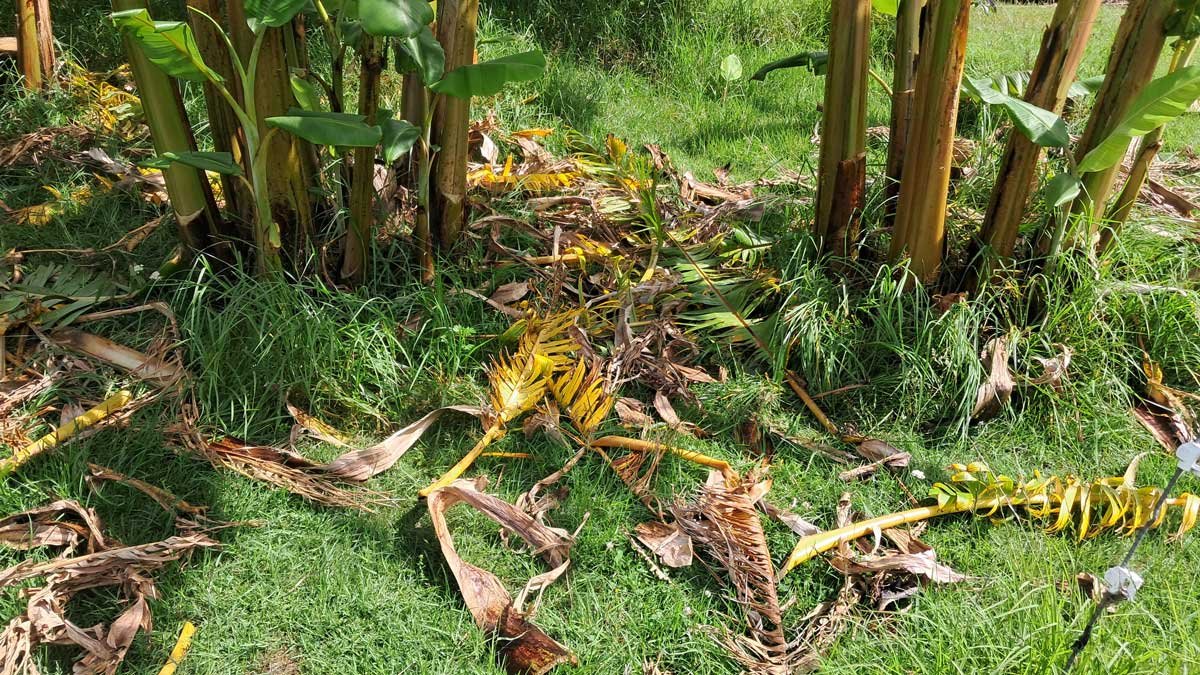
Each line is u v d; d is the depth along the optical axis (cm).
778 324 360
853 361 355
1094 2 321
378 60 323
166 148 338
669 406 339
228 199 361
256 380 321
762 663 256
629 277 393
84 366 325
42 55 484
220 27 321
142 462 297
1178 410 353
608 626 265
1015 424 347
